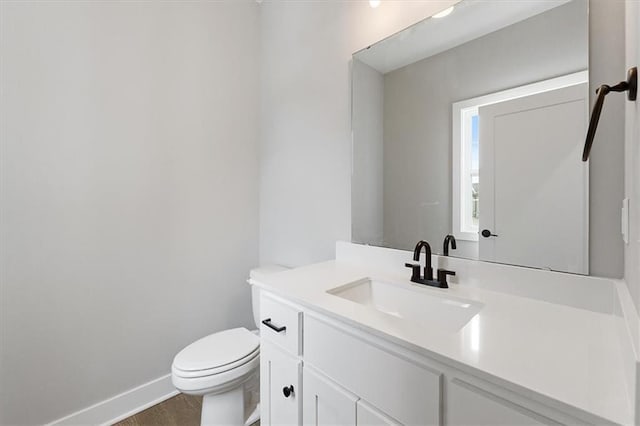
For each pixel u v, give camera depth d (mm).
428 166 1248
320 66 1721
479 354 612
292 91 1917
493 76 1063
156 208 1762
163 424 1579
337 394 854
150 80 1725
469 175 1126
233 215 2098
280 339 1078
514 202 1014
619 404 458
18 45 1330
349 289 1146
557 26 928
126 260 1655
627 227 717
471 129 1120
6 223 1316
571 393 485
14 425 1336
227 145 2059
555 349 630
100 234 1566
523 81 995
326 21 1677
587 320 780
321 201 1741
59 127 1438
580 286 865
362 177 1501
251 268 2197
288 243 1981
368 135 1469
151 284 1747
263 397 1176
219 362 1342
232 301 2100
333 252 1674
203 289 1963
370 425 768
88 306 1535
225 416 1413
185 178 1874
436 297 1019
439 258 1179
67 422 1467
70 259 1479
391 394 727
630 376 459
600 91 642
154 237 1756
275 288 1084
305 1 1806
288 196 1970
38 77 1378
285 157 1986
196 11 1901
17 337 1346
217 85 2004
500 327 744
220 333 1616
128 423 1584
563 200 916
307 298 963
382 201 1416
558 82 925
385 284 1178
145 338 1728
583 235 882
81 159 1504
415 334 708
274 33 2057
